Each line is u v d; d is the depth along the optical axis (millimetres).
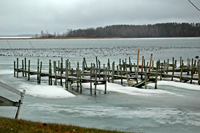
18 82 33656
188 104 24062
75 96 26953
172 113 20781
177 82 34594
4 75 39750
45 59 69125
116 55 87625
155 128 16844
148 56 84000
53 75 33344
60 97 26078
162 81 35344
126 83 36125
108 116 19609
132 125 17438
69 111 20906
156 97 26922
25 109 21156
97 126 17016
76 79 30109
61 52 103188
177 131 16312
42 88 29344
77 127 13766
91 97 26797
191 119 19078
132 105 23484
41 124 13734
